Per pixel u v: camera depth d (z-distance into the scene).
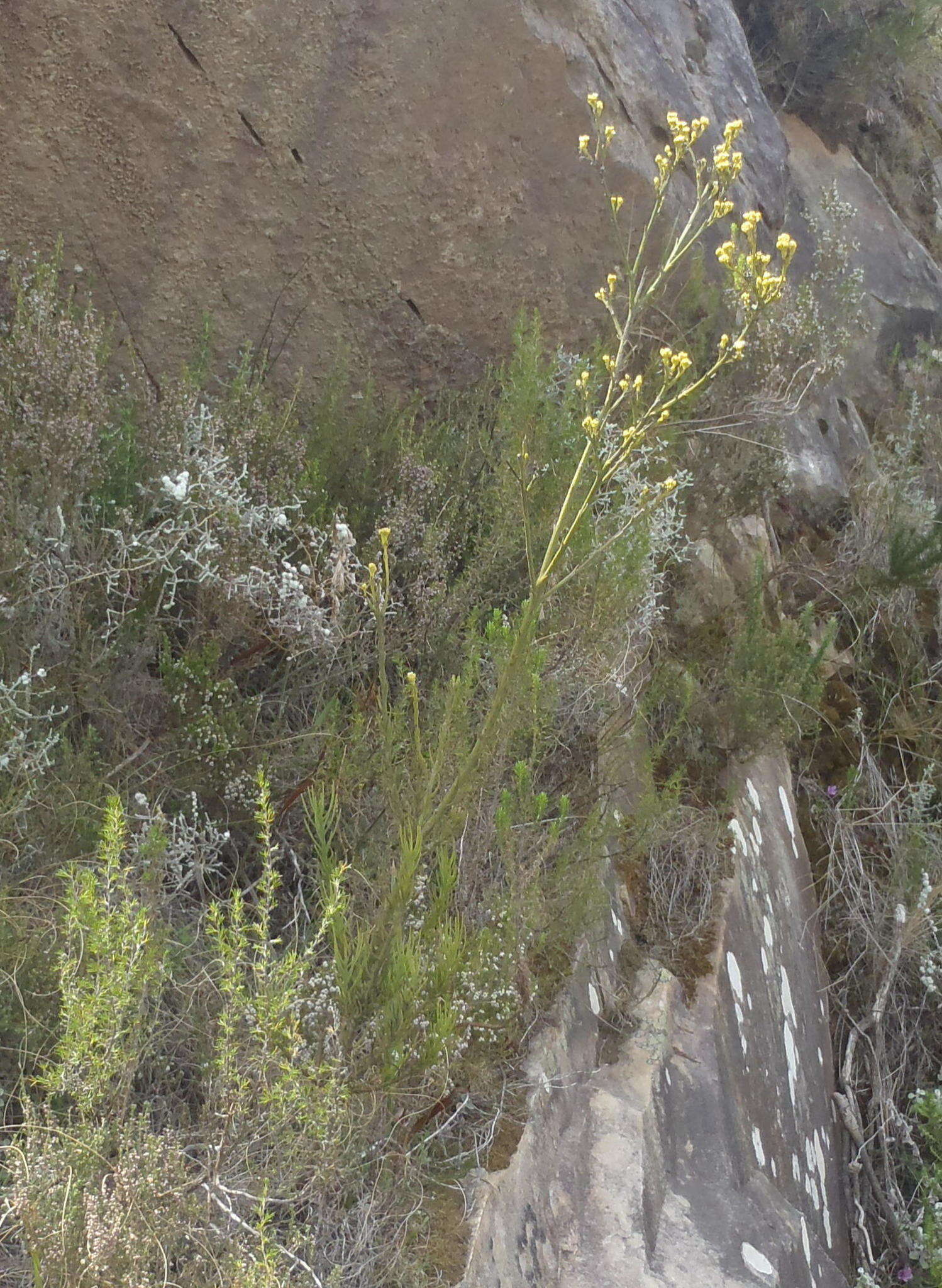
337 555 2.43
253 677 2.82
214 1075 1.84
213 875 2.41
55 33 3.24
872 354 6.63
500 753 2.39
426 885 2.33
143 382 3.18
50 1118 1.57
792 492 5.46
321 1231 1.83
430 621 2.88
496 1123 2.25
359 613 2.71
